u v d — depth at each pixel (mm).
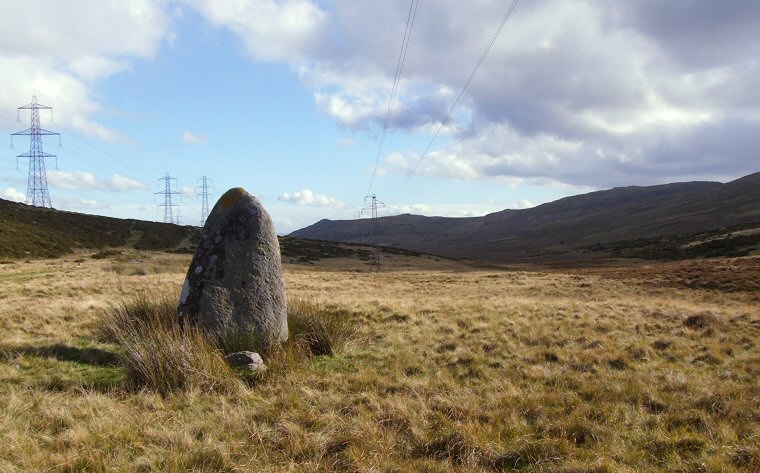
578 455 5082
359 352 9570
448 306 16266
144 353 7340
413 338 10945
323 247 90375
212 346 8148
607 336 11406
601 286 32969
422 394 6844
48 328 11125
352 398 6555
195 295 9203
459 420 5887
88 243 69000
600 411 6227
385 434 5438
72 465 4508
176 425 5539
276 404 6297
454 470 4742
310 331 10211
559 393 6934
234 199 9859
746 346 10625
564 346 10289
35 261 51250
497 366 8703
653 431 5641
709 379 7855
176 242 81438
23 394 6461
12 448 4734
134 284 24359
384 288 31859
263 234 9656
